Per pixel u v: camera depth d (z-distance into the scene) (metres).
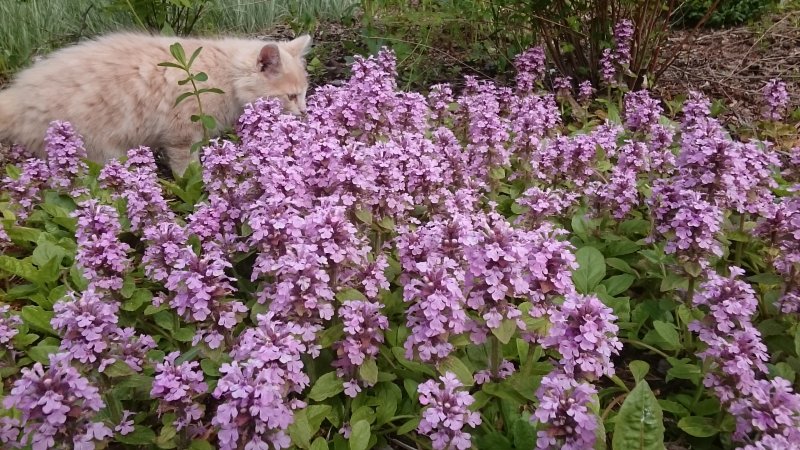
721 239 0.43
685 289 0.42
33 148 0.65
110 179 0.52
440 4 0.94
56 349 0.38
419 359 0.33
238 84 0.70
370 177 0.40
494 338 0.34
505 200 0.56
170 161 0.70
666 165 0.55
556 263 0.34
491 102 0.59
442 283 0.31
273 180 0.41
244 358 0.30
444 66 0.94
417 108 0.59
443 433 0.29
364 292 0.38
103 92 0.64
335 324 0.37
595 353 0.30
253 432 0.27
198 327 0.33
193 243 0.45
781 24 1.10
